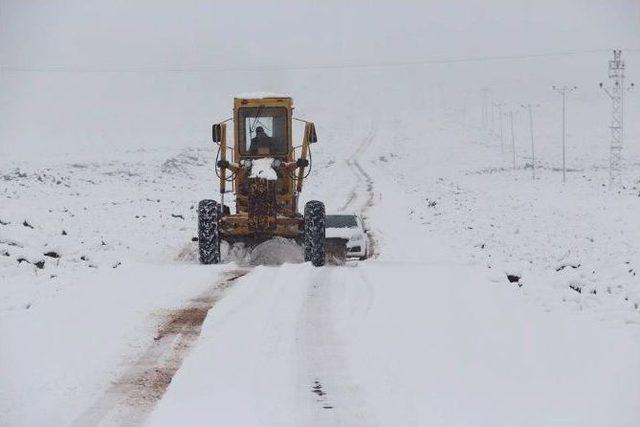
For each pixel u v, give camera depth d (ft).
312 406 87.35
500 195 481.05
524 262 195.72
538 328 127.44
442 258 240.32
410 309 141.18
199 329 123.75
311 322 128.77
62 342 114.73
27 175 528.22
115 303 142.82
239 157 217.36
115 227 277.64
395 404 88.28
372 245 286.46
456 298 152.25
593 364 106.22
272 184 204.95
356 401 89.25
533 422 83.20
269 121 217.56
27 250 201.98
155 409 86.38
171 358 107.24
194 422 82.17
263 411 85.61
